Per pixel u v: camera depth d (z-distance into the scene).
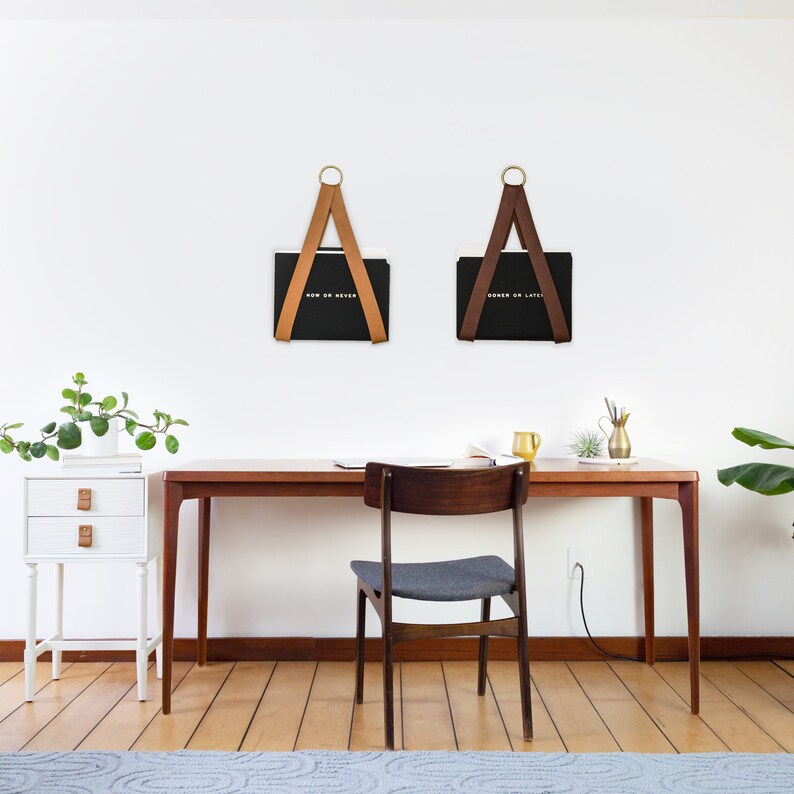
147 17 2.86
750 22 2.88
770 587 2.86
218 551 2.85
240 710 2.31
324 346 2.88
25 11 2.81
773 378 2.86
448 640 2.82
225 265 2.87
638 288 2.88
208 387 2.86
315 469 2.37
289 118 2.88
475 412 2.88
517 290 2.87
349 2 2.77
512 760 1.96
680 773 1.88
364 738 2.11
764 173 2.88
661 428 2.87
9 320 2.84
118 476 2.40
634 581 2.86
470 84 2.89
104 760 1.95
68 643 2.45
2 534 2.83
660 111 2.88
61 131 2.86
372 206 2.88
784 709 2.33
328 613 2.85
